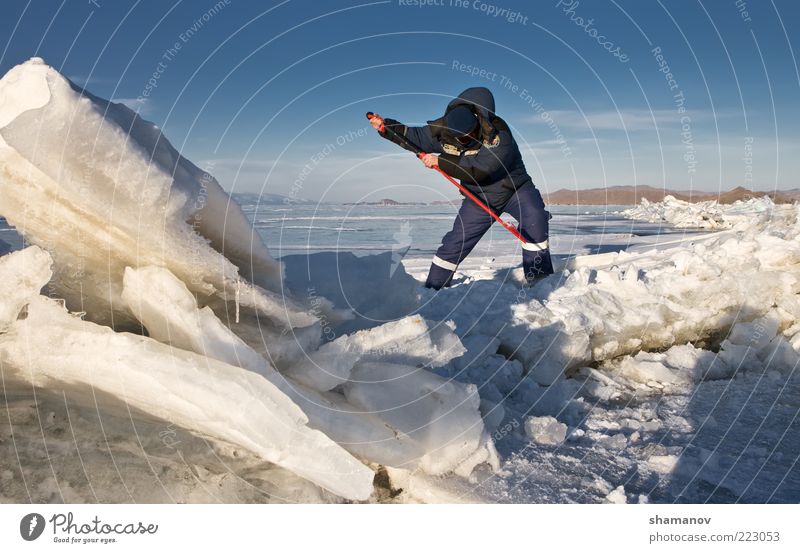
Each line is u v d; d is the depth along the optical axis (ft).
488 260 31.83
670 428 10.21
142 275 6.33
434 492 7.22
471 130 17.20
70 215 6.26
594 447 9.18
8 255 6.33
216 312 7.15
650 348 14.48
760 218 20.97
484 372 11.87
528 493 7.45
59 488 6.12
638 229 56.24
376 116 18.03
